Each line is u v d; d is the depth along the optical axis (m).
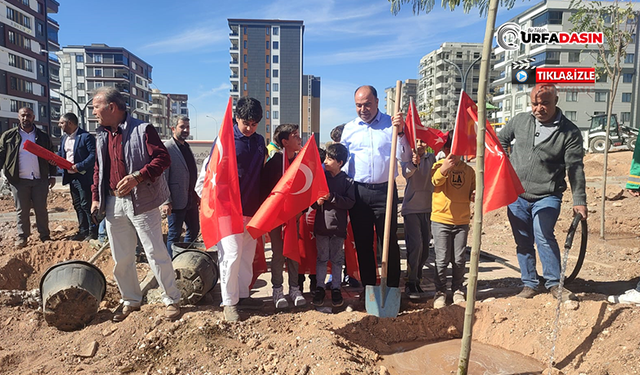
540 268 5.74
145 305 4.25
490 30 2.51
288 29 90.56
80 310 3.94
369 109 4.41
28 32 55.62
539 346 3.59
